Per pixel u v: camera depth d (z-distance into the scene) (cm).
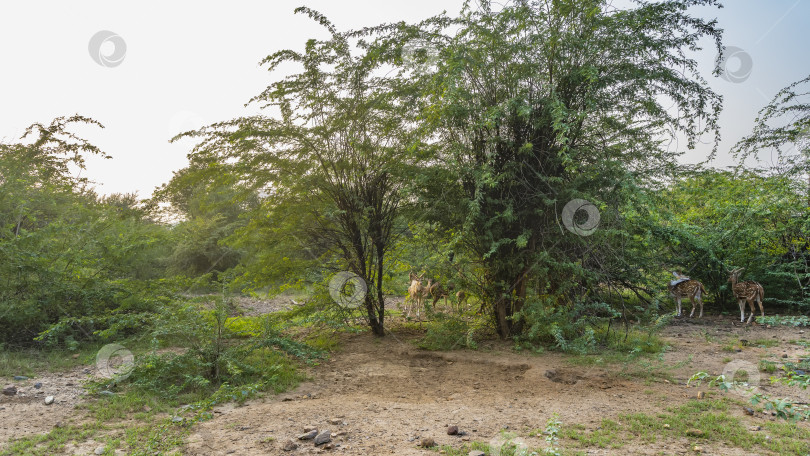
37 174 1067
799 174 1178
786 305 1212
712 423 446
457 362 731
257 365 662
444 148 855
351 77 873
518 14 770
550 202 763
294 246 907
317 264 907
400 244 936
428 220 870
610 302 869
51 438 423
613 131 809
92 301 870
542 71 798
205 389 583
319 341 841
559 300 860
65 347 795
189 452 392
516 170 809
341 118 852
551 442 391
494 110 737
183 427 450
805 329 961
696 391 561
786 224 1177
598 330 846
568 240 817
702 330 961
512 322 870
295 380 628
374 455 379
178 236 1511
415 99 868
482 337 888
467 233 825
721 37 781
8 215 946
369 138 872
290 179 830
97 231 1001
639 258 917
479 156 840
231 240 956
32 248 876
